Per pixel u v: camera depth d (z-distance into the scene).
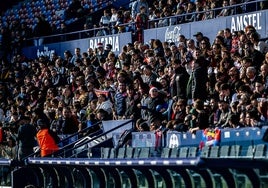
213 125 25.41
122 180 25.38
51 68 41.22
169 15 40.41
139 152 25.00
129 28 42.91
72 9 51.66
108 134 30.94
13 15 60.84
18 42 50.62
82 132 31.41
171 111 28.31
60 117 34.28
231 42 31.98
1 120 41.47
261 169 19.39
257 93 24.50
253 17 35.34
